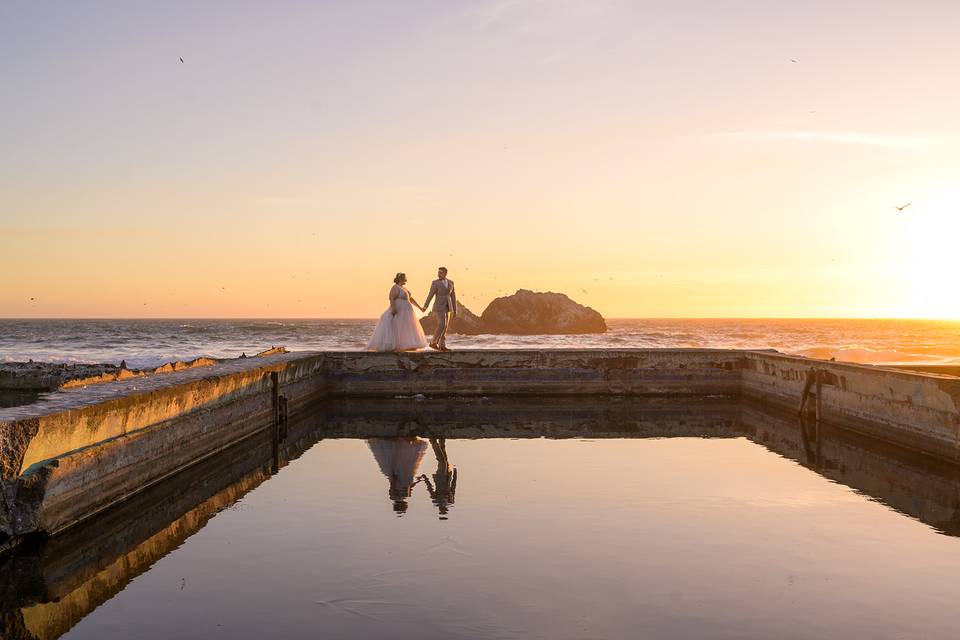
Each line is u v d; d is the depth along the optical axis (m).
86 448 8.11
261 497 8.79
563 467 10.49
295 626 5.05
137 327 120.94
